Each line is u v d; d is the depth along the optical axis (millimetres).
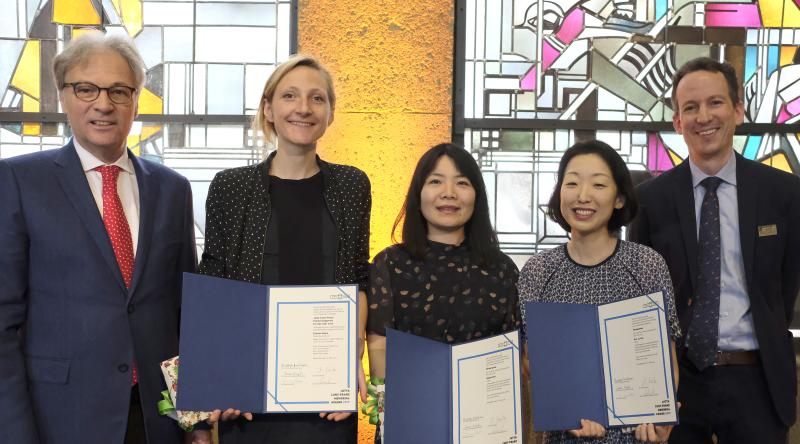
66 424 1887
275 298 1923
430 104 3129
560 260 2131
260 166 2141
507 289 2119
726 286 2324
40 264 1914
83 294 1911
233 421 2012
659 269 2061
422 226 2158
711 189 2381
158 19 3275
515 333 1854
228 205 2105
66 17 3262
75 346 1898
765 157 3260
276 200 2102
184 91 3271
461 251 2141
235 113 3270
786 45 3266
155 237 2035
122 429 1906
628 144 3281
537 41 3266
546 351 1926
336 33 3109
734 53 3268
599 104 3271
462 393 1820
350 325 1916
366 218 2209
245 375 1900
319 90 2096
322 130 2121
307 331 1917
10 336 1875
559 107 3264
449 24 3135
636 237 2510
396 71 3119
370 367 2100
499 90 3254
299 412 1940
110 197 2000
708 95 2338
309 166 2150
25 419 1834
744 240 2307
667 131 3271
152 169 2133
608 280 2055
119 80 1965
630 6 3285
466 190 2107
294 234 2082
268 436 2010
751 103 3264
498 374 1841
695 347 2309
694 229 2371
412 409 1801
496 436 1820
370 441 2971
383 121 3113
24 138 3266
